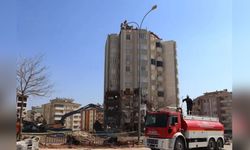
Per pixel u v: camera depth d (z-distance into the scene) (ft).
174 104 275.18
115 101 234.17
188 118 68.44
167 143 60.80
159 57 283.59
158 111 64.39
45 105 485.15
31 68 92.79
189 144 65.67
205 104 375.45
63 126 207.21
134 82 260.62
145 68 265.13
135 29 272.92
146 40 271.90
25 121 159.22
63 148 73.56
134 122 210.38
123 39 268.62
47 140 86.02
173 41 291.58
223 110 354.74
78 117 470.39
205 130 71.97
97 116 337.52
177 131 63.16
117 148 77.82
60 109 470.80
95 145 83.46
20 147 45.88
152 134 63.46
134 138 96.63
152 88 268.41
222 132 78.64
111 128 204.74
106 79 283.59
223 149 78.07
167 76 283.18
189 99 100.83
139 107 88.84
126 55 264.72
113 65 271.28
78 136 89.04
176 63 288.92
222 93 358.02
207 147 72.59
